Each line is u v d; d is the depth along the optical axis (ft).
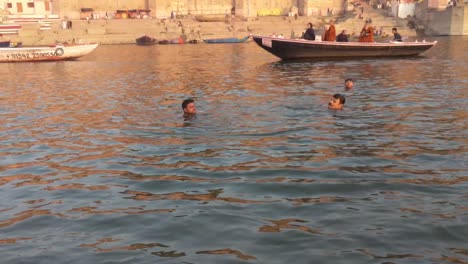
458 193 18.47
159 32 187.93
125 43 180.55
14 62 98.58
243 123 31.83
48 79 66.13
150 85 55.67
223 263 13.44
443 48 117.60
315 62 81.10
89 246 14.83
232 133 29.12
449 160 22.81
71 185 20.80
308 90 47.03
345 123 31.17
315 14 224.12
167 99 43.80
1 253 14.55
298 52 83.61
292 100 40.75
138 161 24.00
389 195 18.44
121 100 44.27
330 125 30.71
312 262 13.39
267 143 26.63
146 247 14.62
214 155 24.58
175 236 15.33
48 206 18.40
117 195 19.31
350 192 18.85
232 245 14.58
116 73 72.33
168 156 24.67
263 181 20.43
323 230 15.46
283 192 19.06
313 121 31.96
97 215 17.28
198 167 22.66
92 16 204.13
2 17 184.34
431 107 36.29
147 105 40.65
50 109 40.42
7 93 52.03
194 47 152.25
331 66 73.15
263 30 198.90
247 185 19.99
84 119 35.45
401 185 19.51
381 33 189.57
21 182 21.48
